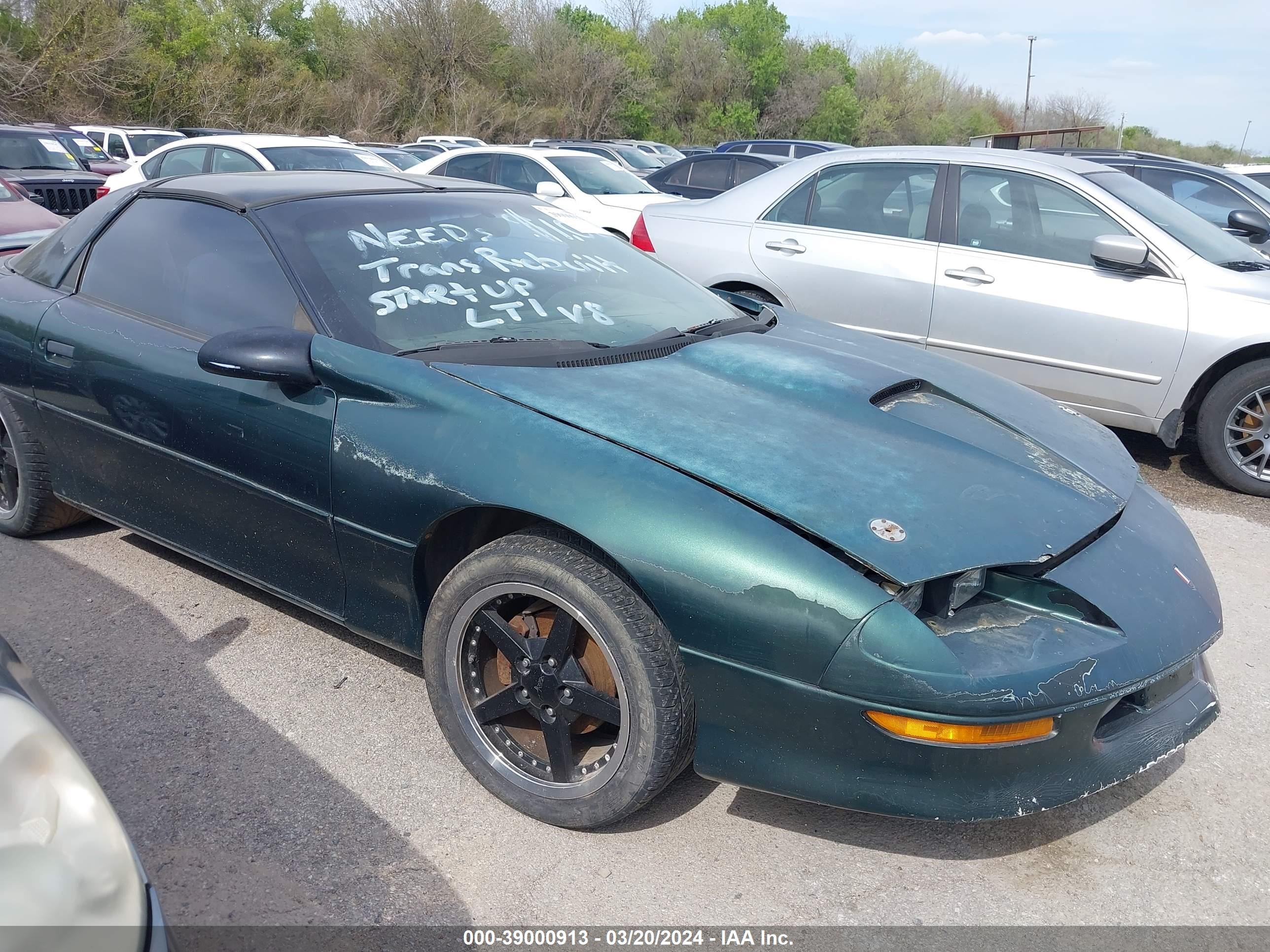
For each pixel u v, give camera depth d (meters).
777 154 20.66
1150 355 4.88
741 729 2.10
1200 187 8.66
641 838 2.34
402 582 2.52
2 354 3.46
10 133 12.13
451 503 2.34
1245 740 2.85
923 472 2.34
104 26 27.47
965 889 2.22
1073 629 2.13
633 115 45.44
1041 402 3.10
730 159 13.08
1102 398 5.06
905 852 2.33
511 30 43.06
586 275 3.25
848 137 59.16
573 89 43.59
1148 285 4.91
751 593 2.03
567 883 2.18
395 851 2.26
